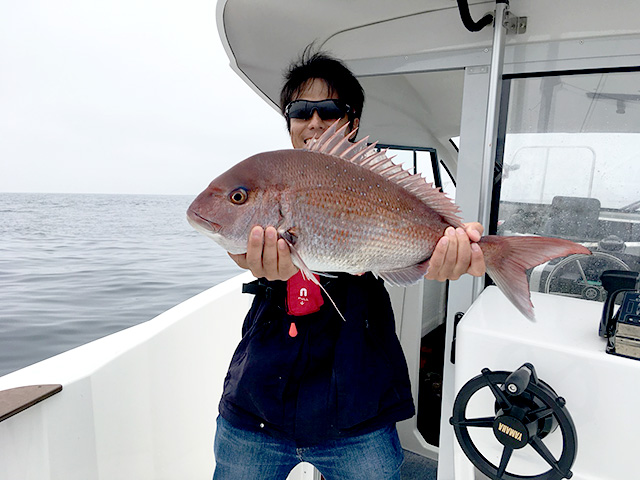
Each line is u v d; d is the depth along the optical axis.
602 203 1.81
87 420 1.71
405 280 1.21
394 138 2.95
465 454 1.38
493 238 1.18
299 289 1.42
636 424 1.14
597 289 1.84
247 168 1.07
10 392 1.54
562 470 1.20
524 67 1.80
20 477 1.51
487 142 1.75
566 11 1.68
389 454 1.43
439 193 1.22
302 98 1.61
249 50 2.17
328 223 1.09
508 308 1.58
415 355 2.90
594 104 1.76
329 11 1.96
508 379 1.19
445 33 1.93
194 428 2.33
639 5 1.58
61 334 8.25
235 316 2.84
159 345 2.10
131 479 1.91
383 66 2.09
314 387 1.39
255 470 1.49
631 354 1.16
